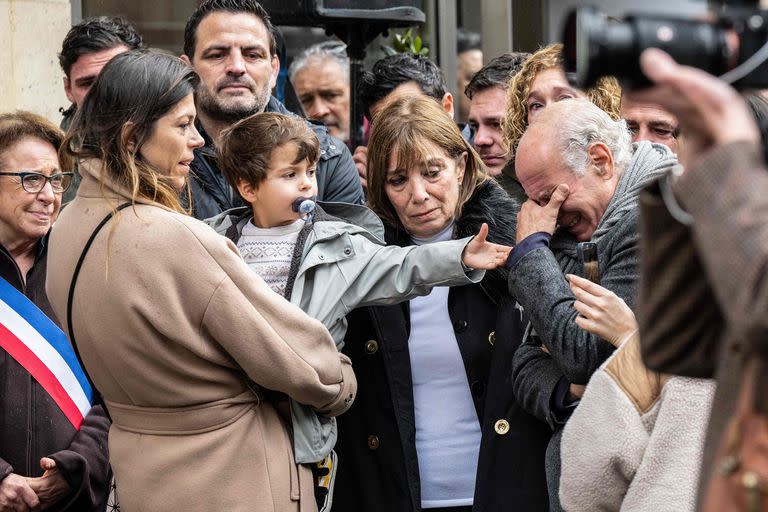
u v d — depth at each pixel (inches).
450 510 157.0
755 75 72.1
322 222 154.6
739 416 75.2
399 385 157.8
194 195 179.2
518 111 182.5
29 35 241.8
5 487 154.8
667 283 81.6
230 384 138.8
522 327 155.5
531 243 143.3
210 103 188.2
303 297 152.1
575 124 143.5
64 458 156.9
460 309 159.0
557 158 143.5
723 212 69.6
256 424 140.3
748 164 69.9
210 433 137.6
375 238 156.9
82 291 135.0
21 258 167.5
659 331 83.3
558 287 140.7
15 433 159.3
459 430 157.8
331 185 188.2
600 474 117.1
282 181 152.6
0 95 237.5
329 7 219.3
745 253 68.2
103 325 134.3
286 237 154.8
